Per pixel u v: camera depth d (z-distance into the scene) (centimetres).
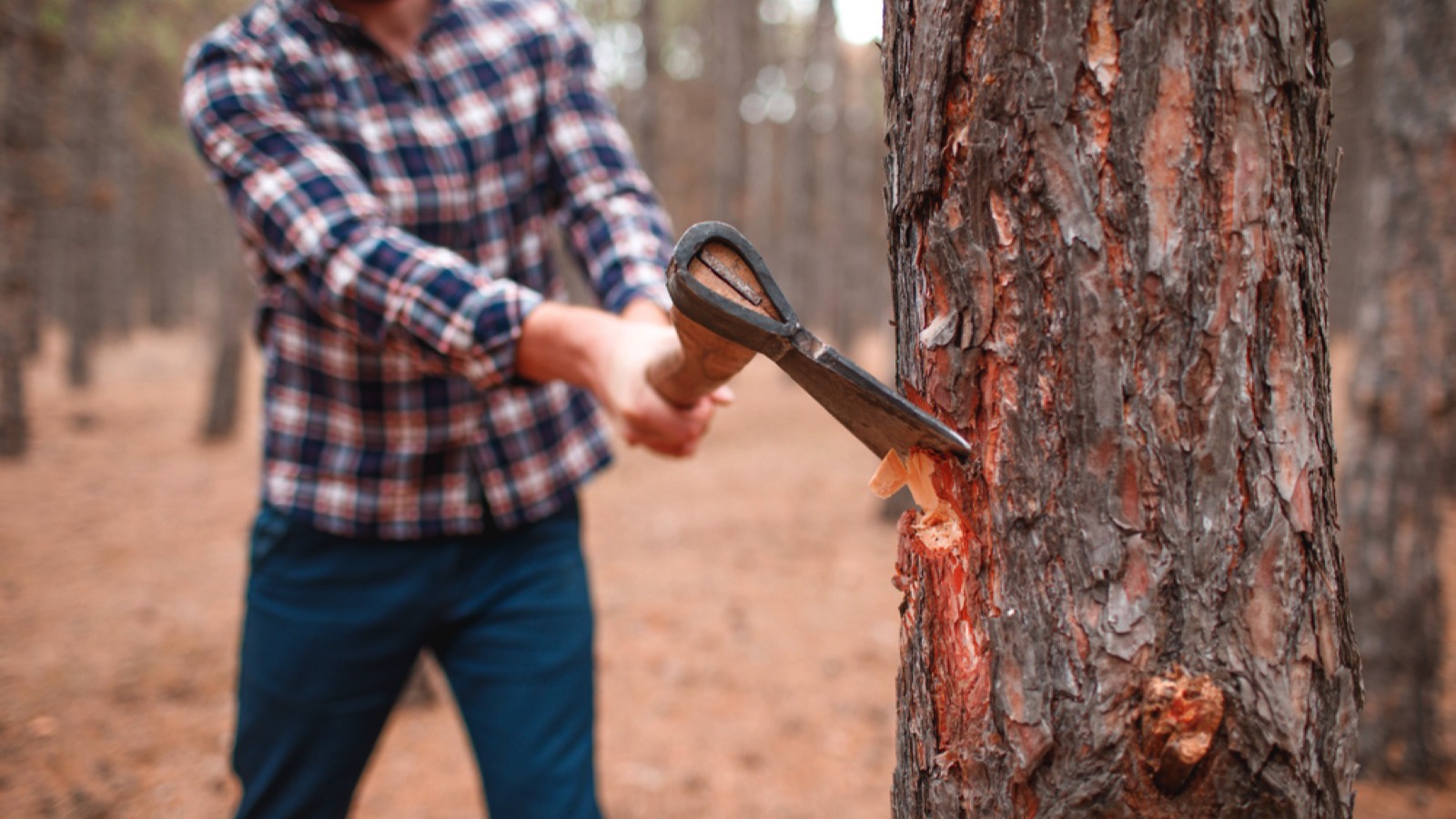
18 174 607
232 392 798
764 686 333
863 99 1557
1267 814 74
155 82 1012
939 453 79
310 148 124
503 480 139
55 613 369
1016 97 73
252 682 139
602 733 300
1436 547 270
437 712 316
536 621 141
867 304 1684
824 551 498
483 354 112
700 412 111
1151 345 72
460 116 141
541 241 156
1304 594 75
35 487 589
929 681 85
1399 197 265
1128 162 71
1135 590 74
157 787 241
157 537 496
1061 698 76
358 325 118
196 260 2436
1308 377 75
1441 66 253
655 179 670
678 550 503
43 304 1547
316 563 136
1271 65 71
